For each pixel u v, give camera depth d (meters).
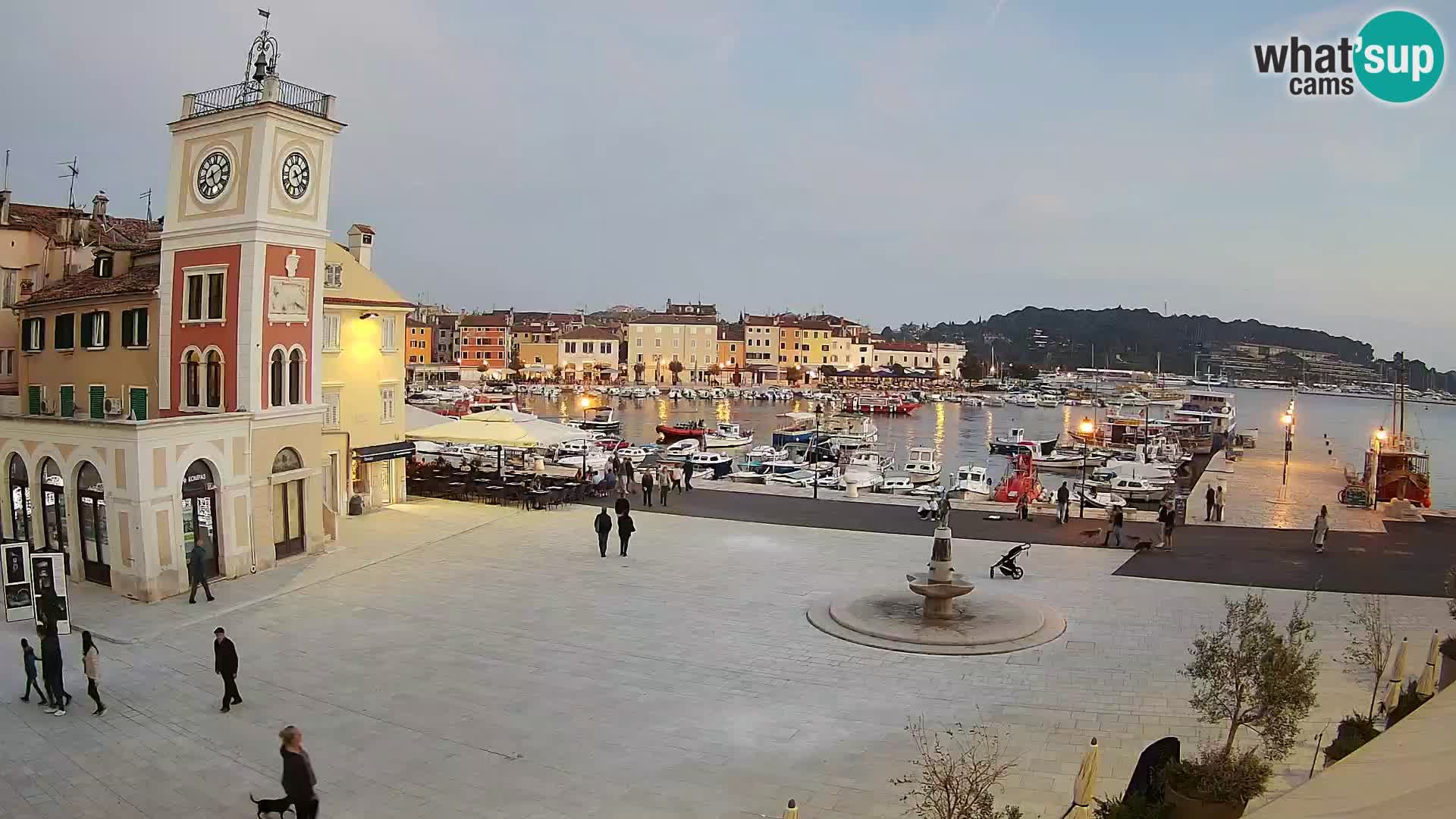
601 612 25.80
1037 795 14.83
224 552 29.17
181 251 32.03
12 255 41.97
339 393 40.12
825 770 16.02
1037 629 23.44
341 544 34.41
